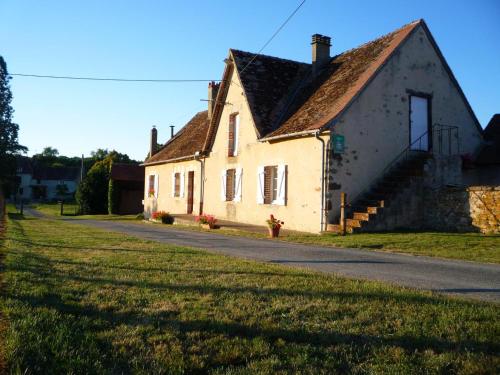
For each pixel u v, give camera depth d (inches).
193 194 946.7
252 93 725.3
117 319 160.1
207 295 197.2
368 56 656.4
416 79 639.8
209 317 165.2
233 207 764.0
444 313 175.2
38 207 2048.5
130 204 1446.9
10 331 136.8
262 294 200.8
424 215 571.5
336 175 558.3
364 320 165.3
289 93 748.0
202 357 128.7
